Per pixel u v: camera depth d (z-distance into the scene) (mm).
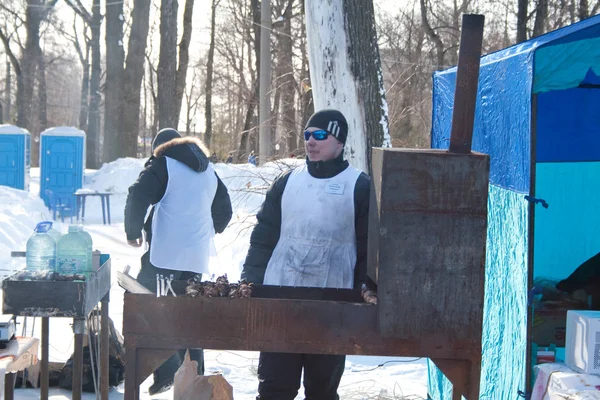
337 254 3666
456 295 3092
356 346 3111
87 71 47906
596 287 4426
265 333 3111
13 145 18922
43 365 4160
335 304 3100
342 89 7219
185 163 4832
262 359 3732
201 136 42031
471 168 3064
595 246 4980
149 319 3104
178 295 3250
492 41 30562
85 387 4914
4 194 15289
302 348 3117
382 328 3088
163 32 25297
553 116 4891
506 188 3855
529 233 3547
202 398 3258
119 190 19406
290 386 3711
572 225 4984
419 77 23234
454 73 4664
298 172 3764
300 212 3670
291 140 12328
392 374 5516
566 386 3297
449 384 4406
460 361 3137
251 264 3795
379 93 7332
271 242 3812
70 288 3678
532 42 3781
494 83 4051
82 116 48062
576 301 4312
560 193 4977
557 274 4965
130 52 26312
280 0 28000
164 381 4789
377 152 3307
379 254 3080
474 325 3104
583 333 3451
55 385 5035
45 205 17750
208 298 3107
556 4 27359
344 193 3654
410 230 3070
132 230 4711
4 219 11484
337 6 7180
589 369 3393
